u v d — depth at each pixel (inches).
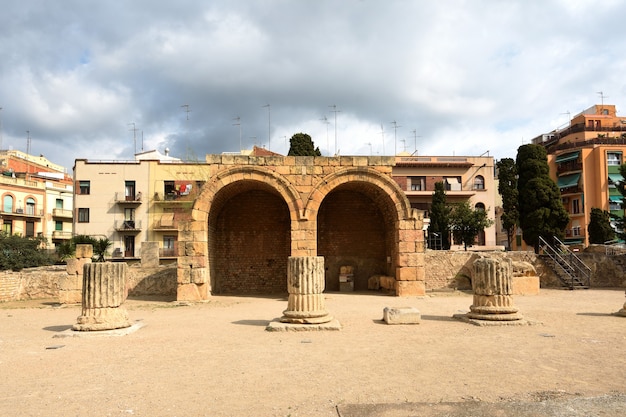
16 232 2172.7
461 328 497.4
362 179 872.9
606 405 235.1
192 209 819.4
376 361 340.8
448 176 2239.2
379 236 1025.5
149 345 411.2
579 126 2396.7
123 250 2028.8
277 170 858.1
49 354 377.4
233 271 994.7
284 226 1015.0
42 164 3078.2
